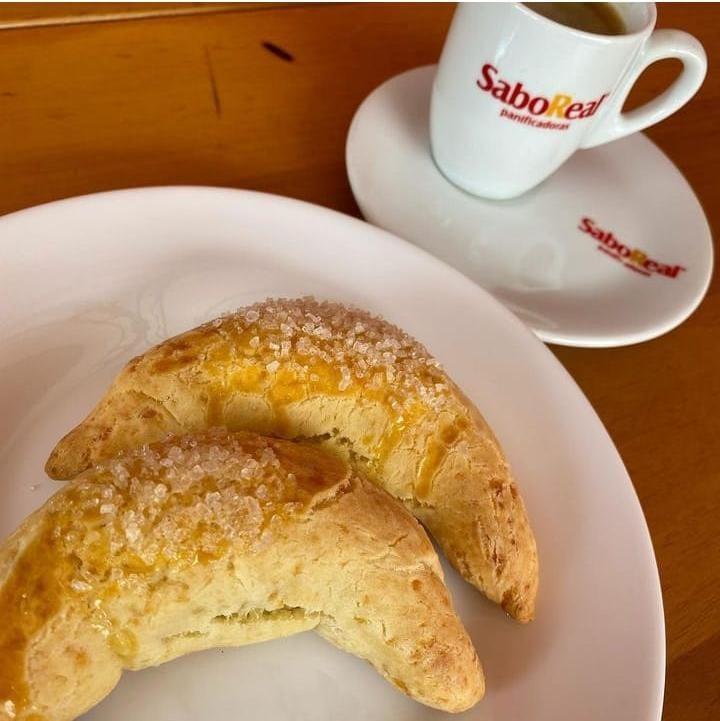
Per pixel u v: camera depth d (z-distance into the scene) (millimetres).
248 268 194
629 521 167
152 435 153
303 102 247
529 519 168
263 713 140
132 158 218
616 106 226
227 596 132
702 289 224
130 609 126
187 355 155
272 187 226
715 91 300
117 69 233
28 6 237
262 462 137
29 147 210
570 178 251
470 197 239
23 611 120
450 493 155
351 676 147
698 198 264
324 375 156
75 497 130
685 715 159
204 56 246
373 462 158
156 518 128
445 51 221
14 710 117
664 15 319
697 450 201
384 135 239
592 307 215
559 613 155
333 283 197
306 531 133
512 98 209
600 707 142
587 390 206
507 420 182
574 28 215
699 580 178
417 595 136
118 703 136
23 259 177
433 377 162
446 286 200
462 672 135
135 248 188
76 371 173
